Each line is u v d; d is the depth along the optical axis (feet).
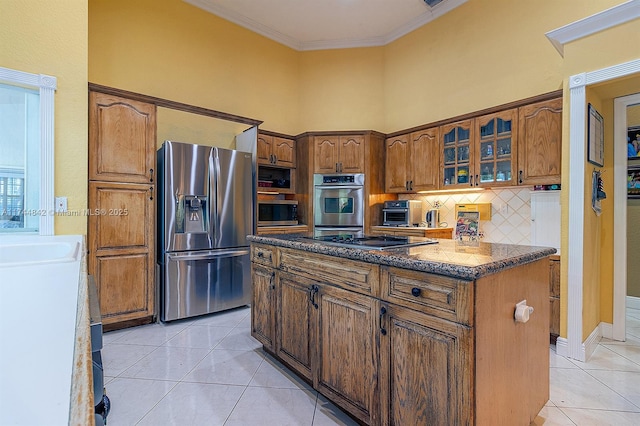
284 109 15.33
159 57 11.70
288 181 14.60
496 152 10.19
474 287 3.71
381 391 4.70
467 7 12.05
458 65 12.32
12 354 1.89
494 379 4.06
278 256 7.06
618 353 7.95
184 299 10.11
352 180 13.61
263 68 14.60
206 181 10.57
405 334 4.38
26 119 7.52
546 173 9.02
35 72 7.33
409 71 14.11
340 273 5.43
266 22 13.98
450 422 3.85
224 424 5.33
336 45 15.46
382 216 14.02
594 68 7.26
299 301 6.40
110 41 10.68
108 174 8.96
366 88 15.29
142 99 9.54
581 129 7.47
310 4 12.73
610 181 8.93
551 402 5.90
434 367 4.03
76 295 2.98
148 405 5.81
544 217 8.98
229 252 10.97
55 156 7.63
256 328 7.91
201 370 7.09
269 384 6.56
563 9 9.59
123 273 9.25
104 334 9.00
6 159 7.36
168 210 9.82
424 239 6.97
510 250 5.14
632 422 5.36
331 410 5.74
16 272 3.65
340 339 5.42
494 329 4.05
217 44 13.19
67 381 1.64
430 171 12.23
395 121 14.65
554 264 8.22
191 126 12.41
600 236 8.93
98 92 8.82
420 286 4.19
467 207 11.57
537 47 10.16
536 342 5.10
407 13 13.20
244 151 12.67
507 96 10.89
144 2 11.38
